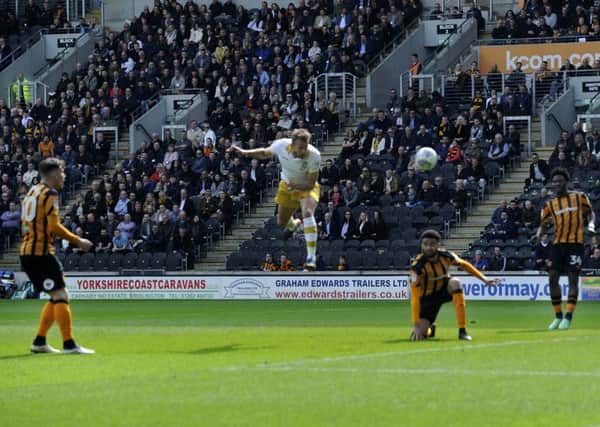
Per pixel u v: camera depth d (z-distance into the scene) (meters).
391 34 119.56
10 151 116.88
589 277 81.12
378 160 101.12
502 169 99.38
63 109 118.94
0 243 107.19
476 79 110.19
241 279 91.44
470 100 109.69
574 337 42.47
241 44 121.38
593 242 83.00
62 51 133.38
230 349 40.03
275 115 109.69
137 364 35.34
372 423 24.44
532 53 113.38
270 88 114.50
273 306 79.50
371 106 113.75
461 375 31.03
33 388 30.39
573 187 91.25
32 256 38.62
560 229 48.31
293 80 114.44
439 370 32.12
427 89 113.31
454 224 95.00
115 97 121.12
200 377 31.61
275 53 117.44
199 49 120.94
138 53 124.62
